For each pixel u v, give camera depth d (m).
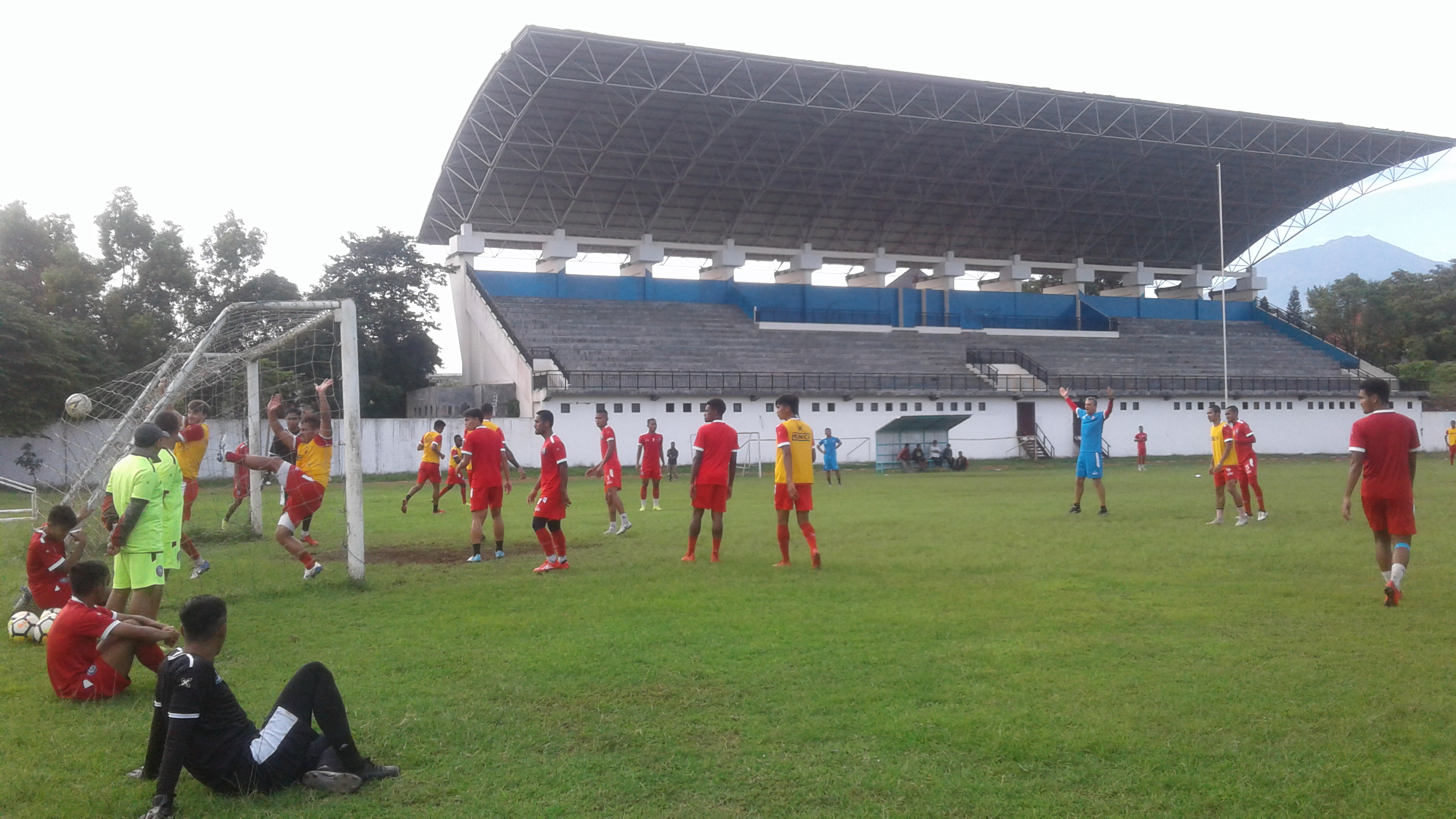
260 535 15.16
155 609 7.50
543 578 10.70
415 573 11.32
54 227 38.75
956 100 48.78
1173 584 9.79
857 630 7.79
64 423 16.20
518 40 39.91
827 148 51.81
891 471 38.78
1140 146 54.75
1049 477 33.09
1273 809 4.26
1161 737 5.15
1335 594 9.13
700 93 43.00
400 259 49.59
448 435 37.78
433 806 4.42
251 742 4.64
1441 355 69.44
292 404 18.47
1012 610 8.54
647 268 54.69
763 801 4.42
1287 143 55.34
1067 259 65.69
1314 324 76.44
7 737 5.45
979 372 51.62
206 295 41.44
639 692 6.11
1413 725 5.29
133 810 4.45
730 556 12.38
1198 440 52.84
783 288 56.69
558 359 42.97
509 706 5.86
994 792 4.48
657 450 20.39
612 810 4.34
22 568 12.30
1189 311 66.00
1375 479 8.80
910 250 62.41
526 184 49.72
